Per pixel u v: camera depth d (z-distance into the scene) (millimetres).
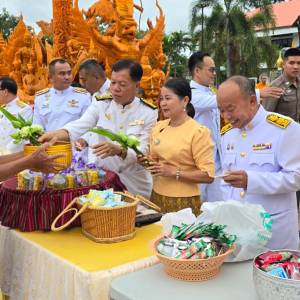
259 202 2199
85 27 6859
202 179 2602
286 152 2076
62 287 1824
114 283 1577
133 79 2842
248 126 2186
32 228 2203
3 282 2303
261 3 21078
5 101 4891
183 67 26312
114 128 2959
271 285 1301
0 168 1969
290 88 4309
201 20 21500
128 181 3014
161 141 2738
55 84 4414
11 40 10742
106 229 2025
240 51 21156
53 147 2236
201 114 4078
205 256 1561
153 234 2172
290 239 2244
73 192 2229
